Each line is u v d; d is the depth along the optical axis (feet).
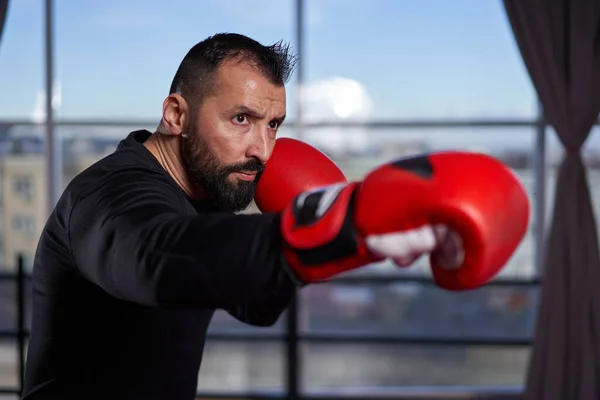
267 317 3.56
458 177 1.81
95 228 2.30
